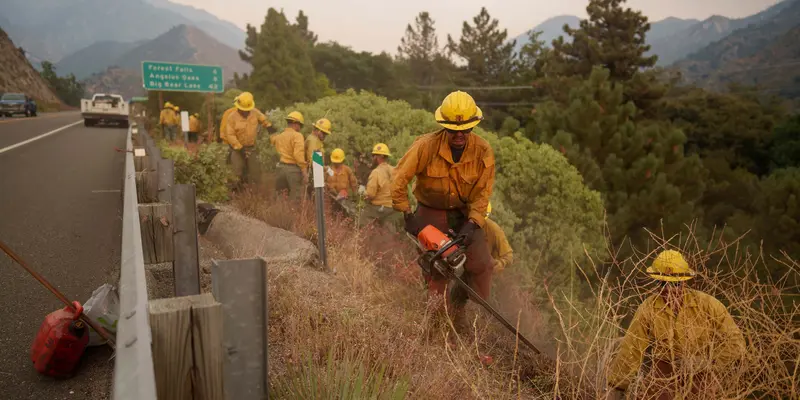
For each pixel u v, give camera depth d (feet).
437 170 13.29
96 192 26.96
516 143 25.73
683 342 9.92
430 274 13.15
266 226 18.48
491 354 13.15
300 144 26.30
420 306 13.88
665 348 10.07
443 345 12.35
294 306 11.46
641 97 103.09
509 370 12.25
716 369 9.47
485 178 13.29
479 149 13.12
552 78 121.70
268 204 24.61
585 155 43.29
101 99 91.04
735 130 133.59
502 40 218.59
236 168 30.07
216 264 5.34
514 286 18.45
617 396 11.00
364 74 235.81
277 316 11.61
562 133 41.88
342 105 31.50
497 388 10.67
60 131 70.23
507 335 14.74
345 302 12.35
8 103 105.60
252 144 30.32
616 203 41.11
